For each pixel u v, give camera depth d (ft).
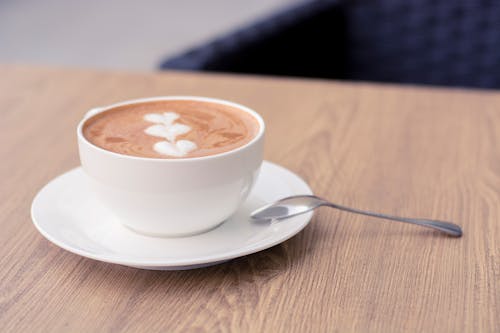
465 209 1.91
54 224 1.74
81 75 2.77
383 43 3.92
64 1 11.10
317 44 3.79
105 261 1.61
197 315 1.56
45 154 2.17
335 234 1.81
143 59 8.68
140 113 1.89
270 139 2.28
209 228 1.76
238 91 2.63
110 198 1.70
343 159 2.16
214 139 1.77
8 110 2.46
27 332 1.51
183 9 10.82
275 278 1.66
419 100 2.57
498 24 3.65
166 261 1.59
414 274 1.67
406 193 1.98
